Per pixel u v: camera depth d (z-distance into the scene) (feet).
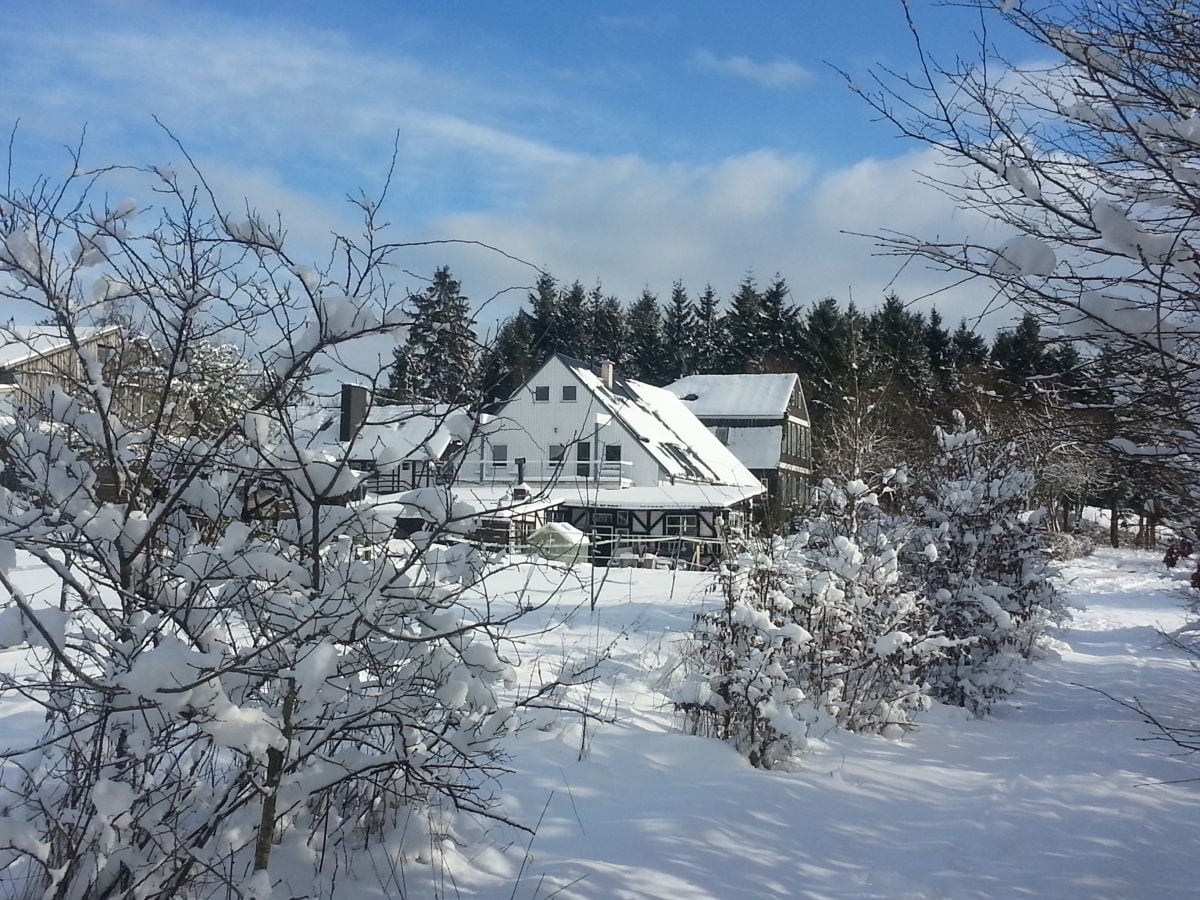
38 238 11.49
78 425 12.38
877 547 35.04
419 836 15.99
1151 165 13.00
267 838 12.76
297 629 11.51
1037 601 45.85
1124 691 45.91
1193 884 18.25
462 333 12.86
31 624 10.96
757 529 32.53
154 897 12.24
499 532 15.55
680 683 29.25
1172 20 13.41
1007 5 13.37
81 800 12.42
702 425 153.69
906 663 33.86
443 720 14.73
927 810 22.88
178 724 12.19
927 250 13.85
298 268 12.05
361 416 14.25
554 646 31.55
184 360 12.75
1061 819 21.90
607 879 15.80
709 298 246.47
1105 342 13.60
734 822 19.58
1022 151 13.94
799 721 25.12
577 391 124.16
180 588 12.96
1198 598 46.68
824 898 16.61
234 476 13.32
